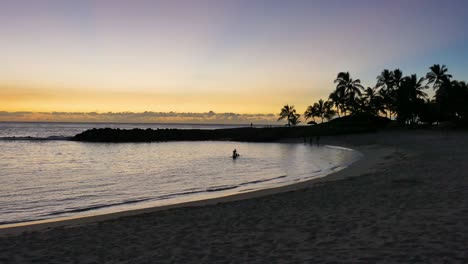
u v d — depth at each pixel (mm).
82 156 50438
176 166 36500
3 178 28516
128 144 83312
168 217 12016
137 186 24172
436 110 88438
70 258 7984
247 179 26516
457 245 7238
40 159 45812
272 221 10508
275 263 6957
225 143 87438
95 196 20781
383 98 98062
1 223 14359
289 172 30188
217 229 9961
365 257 6918
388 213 10406
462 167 21016
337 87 98500
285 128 101375
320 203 12891
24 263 7711
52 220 13461
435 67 89000
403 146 47094
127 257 7887
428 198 12297
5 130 179625
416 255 6828
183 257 7676
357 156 40812
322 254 7277
